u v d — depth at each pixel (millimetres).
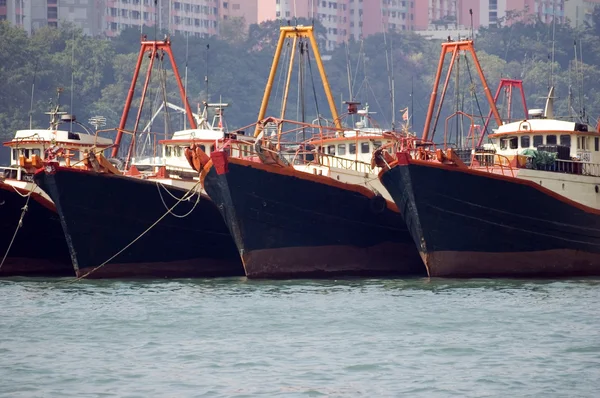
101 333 97875
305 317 104000
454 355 88500
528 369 84062
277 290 122250
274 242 131875
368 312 106312
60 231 142375
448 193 128750
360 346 91750
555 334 95562
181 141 152500
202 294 119750
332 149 147750
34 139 151000
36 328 100188
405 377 82125
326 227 133875
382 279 133125
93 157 133125
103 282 132375
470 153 141375
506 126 143625
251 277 132625
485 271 132875
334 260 135000
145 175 146125
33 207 139750
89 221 133500
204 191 140750
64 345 93312
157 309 109500
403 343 92688
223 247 141125
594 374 82500
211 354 89438
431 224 129750
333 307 109438
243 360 87375
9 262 142000
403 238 139125
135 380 82000
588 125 142500
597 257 137500
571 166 138875
